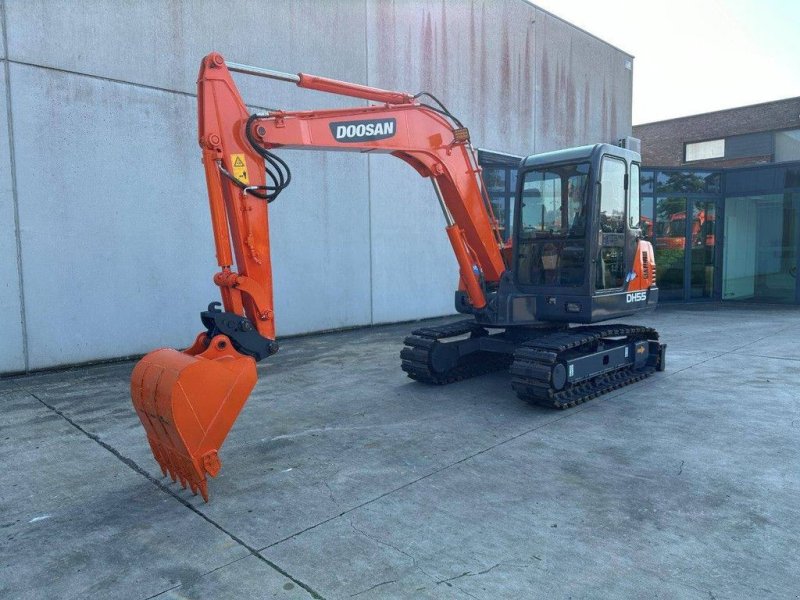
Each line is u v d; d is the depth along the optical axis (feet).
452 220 19.93
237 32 29.45
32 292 23.79
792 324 35.27
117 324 26.22
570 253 20.15
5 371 23.29
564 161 19.93
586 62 50.60
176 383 11.59
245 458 14.66
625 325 22.57
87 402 19.77
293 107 31.78
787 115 73.10
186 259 28.27
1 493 12.88
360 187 35.04
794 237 45.27
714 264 49.16
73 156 24.61
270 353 13.69
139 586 9.29
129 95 26.12
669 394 19.80
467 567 9.59
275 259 31.22
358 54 34.55
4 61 22.68
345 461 14.33
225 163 13.57
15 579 9.58
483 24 41.24
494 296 20.51
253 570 9.64
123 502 12.32
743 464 13.66
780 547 10.02
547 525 10.94
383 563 9.75
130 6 25.94
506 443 15.34
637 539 10.37
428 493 12.42
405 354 21.31
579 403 18.84
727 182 48.42
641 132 87.76
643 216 46.62
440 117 18.78
